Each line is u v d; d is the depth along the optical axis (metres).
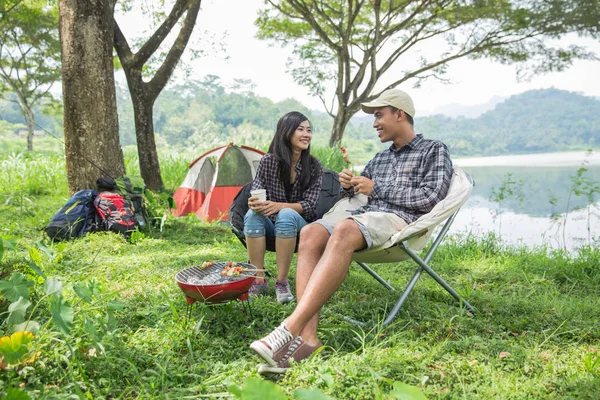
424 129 113.00
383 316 2.47
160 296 2.80
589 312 2.73
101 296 2.50
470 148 106.81
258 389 1.16
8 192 8.30
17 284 1.98
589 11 12.17
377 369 1.90
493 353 2.14
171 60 7.43
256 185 3.02
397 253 2.54
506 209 9.63
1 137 57.09
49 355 1.85
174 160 10.95
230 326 2.37
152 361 1.99
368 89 13.98
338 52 13.82
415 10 13.63
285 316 2.52
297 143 2.98
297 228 2.89
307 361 1.96
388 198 2.58
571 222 7.83
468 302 2.84
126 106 84.31
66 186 9.40
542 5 12.60
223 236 5.29
